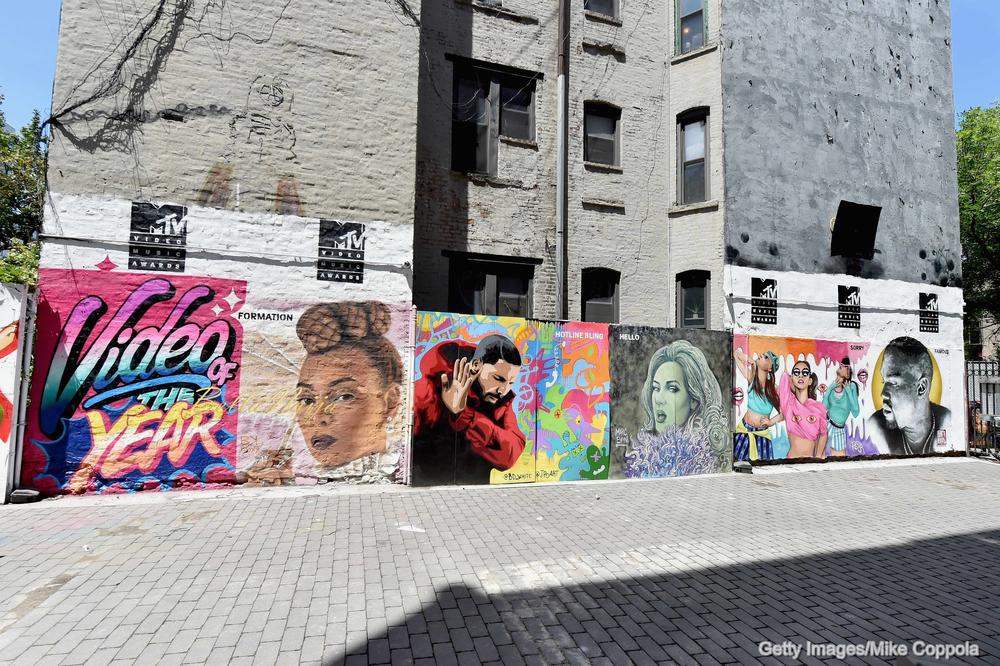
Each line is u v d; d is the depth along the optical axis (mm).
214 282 7133
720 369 9758
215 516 5922
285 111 7559
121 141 6859
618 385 8891
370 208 7887
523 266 9938
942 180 12664
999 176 16578
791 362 10500
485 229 9672
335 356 7598
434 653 3312
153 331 6859
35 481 6430
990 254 17453
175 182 7043
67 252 6602
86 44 6785
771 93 10906
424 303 9164
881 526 6410
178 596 3984
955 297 12438
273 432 7297
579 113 10586
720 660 3340
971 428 12250
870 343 11352
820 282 11016
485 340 8102
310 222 7594
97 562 4582
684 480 8844
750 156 10594
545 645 3453
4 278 9836
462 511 6473
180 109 7102
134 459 6746
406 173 8086
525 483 8180
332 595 4070
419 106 9328
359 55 7953
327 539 5309
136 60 6965
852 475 9539
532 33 10312
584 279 10516
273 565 4617
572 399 8555
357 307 7734
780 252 10695
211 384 7062
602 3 11141
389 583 4316
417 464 7660
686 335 9500
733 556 5215
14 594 3959
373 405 7727
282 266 7434
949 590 4551
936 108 12773
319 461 7465
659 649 3451
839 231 11250
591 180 10602
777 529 6156
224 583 4230
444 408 7836
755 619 3912
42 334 6496
